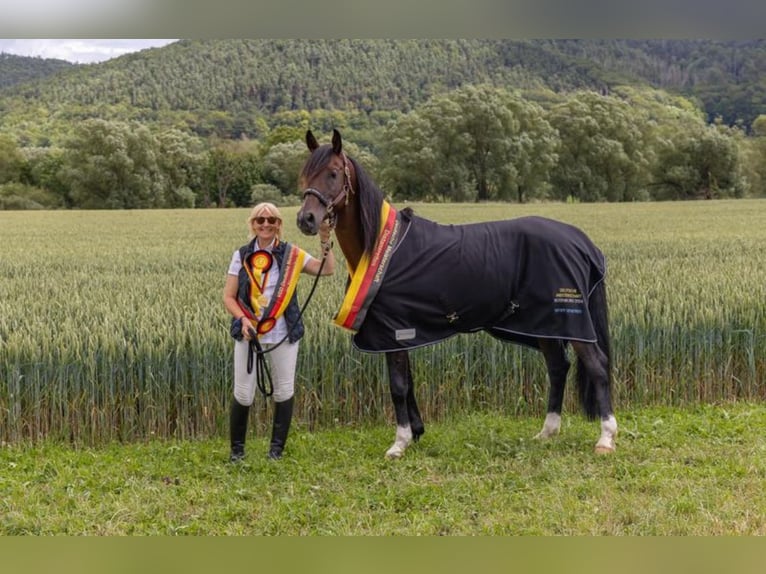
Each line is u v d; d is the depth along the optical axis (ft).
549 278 17.22
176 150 169.58
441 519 13.89
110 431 20.24
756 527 13.35
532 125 171.32
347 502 14.85
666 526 13.42
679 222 87.04
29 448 19.22
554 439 18.72
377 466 17.10
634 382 23.13
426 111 164.96
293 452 18.30
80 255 53.47
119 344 20.27
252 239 17.33
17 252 55.93
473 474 16.46
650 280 30.12
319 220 16.34
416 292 16.78
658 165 170.81
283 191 164.14
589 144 168.96
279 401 17.61
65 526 13.92
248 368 17.02
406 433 17.79
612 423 17.84
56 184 169.07
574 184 171.42
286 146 163.94
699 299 24.70
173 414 20.98
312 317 22.52
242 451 17.69
